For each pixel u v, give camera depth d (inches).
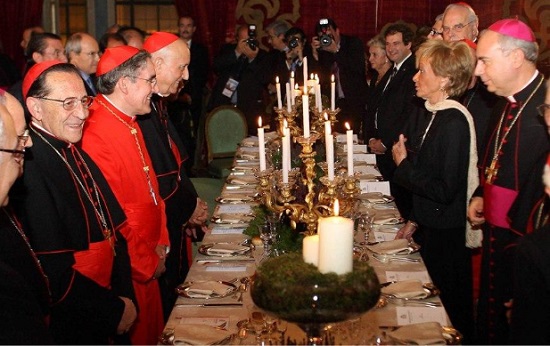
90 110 157.5
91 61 234.8
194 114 375.9
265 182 120.7
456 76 156.3
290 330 106.9
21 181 125.1
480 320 148.0
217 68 353.1
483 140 152.3
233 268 136.4
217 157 319.0
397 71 249.9
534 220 122.1
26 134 108.6
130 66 156.4
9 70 325.4
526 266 88.5
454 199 157.6
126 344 146.0
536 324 87.7
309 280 81.7
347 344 102.6
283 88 327.6
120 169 153.9
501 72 136.6
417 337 102.4
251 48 343.3
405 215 247.0
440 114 157.9
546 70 365.1
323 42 314.0
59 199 129.7
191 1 399.5
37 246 124.9
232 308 118.6
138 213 156.3
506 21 136.6
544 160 122.2
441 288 162.4
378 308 115.5
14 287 96.9
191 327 107.9
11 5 393.1
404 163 161.3
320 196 119.0
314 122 207.0
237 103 348.2
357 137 295.7
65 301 126.5
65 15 407.5
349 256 83.1
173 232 180.2
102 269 136.8
